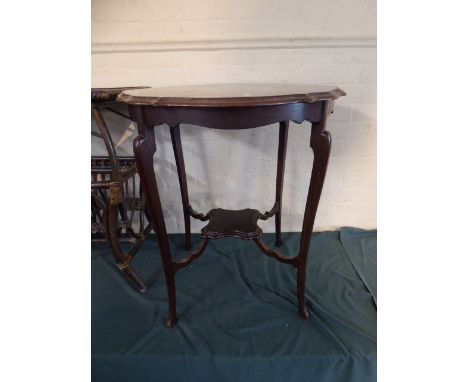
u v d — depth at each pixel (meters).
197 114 0.69
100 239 1.14
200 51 1.13
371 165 1.28
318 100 0.69
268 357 0.78
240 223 0.95
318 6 1.08
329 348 0.80
